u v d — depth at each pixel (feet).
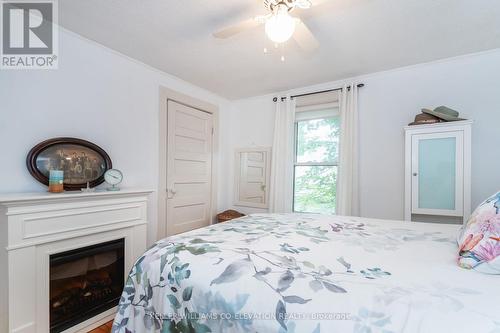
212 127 11.28
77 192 5.82
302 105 10.28
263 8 5.42
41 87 5.90
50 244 5.14
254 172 11.73
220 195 11.82
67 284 5.78
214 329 2.59
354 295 2.30
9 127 5.40
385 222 5.58
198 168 10.56
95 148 6.71
